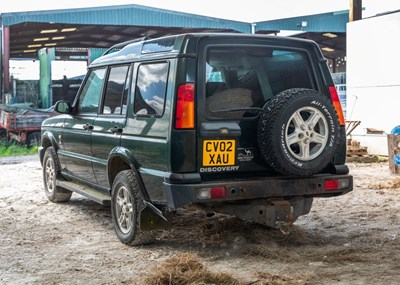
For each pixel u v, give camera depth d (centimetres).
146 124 595
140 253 611
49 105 2466
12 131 2133
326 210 831
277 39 606
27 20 2634
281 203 592
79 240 676
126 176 631
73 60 2580
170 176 550
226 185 554
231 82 588
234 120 570
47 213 840
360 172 1246
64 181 866
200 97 557
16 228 745
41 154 945
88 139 734
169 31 3488
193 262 537
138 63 634
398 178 1123
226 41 580
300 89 577
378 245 630
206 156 557
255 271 540
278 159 557
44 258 602
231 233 671
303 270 541
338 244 638
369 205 865
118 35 3647
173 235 681
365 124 1577
